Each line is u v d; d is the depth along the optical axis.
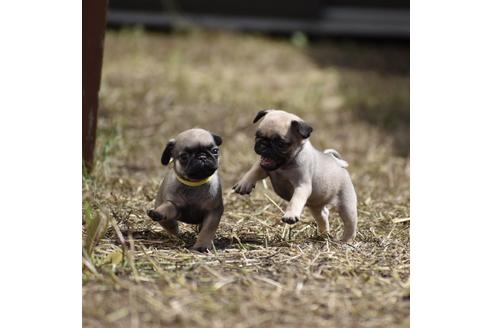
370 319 4.32
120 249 5.19
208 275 4.83
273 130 5.29
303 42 16.50
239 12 17.34
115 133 8.65
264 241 5.67
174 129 9.89
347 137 10.24
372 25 16.95
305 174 5.44
